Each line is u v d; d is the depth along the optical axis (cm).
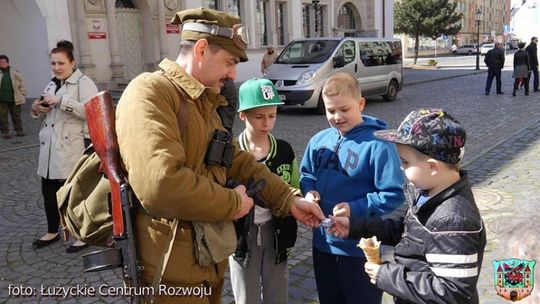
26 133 1027
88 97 384
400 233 201
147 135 151
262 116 235
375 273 168
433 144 154
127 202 163
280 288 246
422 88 1772
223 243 167
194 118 168
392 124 1006
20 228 471
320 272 242
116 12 1578
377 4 2641
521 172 582
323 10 2359
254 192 190
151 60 1658
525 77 1397
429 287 151
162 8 1639
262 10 2017
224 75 177
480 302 294
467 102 1293
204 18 171
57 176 390
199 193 155
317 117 1111
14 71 965
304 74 1147
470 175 581
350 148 225
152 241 167
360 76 1270
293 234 242
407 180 180
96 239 181
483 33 8731
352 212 213
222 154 177
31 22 1387
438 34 4191
